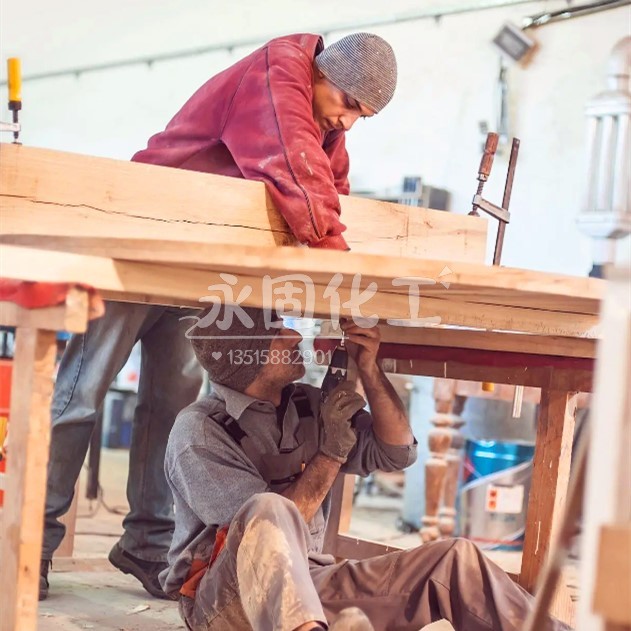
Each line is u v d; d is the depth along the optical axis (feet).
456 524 21.16
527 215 25.09
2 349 20.33
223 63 31.94
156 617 11.73
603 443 5.20
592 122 18.76
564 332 10.36
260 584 7.41
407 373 11.96
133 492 12.85
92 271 6.97
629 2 23.47
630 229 18.47
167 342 12.78
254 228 9.96
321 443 9.05
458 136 26.43
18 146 8.36
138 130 34.83
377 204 11.85
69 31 36.58
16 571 6.70
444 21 26.73
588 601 5.13
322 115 11.40
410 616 8.89
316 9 29.30
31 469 6.73
